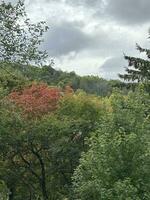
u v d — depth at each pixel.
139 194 15.89
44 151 25.58
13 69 15.47
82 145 24.48
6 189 25.98
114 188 15.33
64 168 24.70
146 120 17.42
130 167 16.25
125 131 17.22
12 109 22.25
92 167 16.39
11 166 25.86
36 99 26.81
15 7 14.66
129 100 18.02
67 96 27.97
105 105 28.45
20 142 24.38
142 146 16.39
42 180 25.44
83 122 24.61
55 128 24.50
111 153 16.27
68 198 23.31
